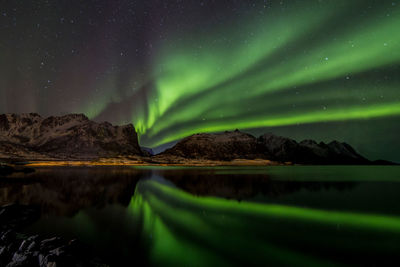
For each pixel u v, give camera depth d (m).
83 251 6.66
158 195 17.73
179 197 16.94
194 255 6.79
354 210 12.89
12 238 7.66
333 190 21.39
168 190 20.47
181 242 7.81
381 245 7.62
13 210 10.86
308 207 13.71
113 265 6.15
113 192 18.91
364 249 7.25
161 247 7.40
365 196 17.94
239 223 10.23
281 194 18.67
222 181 29.16
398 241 8.00
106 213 11.92
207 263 6.31
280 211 12.58
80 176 33.34
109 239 8.12
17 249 6.89
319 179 33.75
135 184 24.73
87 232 8.84
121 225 9.81
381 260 6.47
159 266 6.11
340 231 9.05
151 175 38.41
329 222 10.40
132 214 11.70
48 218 10.77
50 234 8.53
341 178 35.94
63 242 7.29
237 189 21.59
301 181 30.09
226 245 7.65
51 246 6.73
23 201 14.75
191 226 9.70
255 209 13.06
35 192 18.28
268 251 7.05
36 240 7.38
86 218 10.87
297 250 7.24
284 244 7.71
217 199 16.23
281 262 6.34
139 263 6.31
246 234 8.70
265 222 10.35
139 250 7.17
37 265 5.84
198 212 12.27
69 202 14.67
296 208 13.39
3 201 14.63
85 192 18.66
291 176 39.25
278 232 8.96
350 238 8.24
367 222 10.41
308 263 6.34
